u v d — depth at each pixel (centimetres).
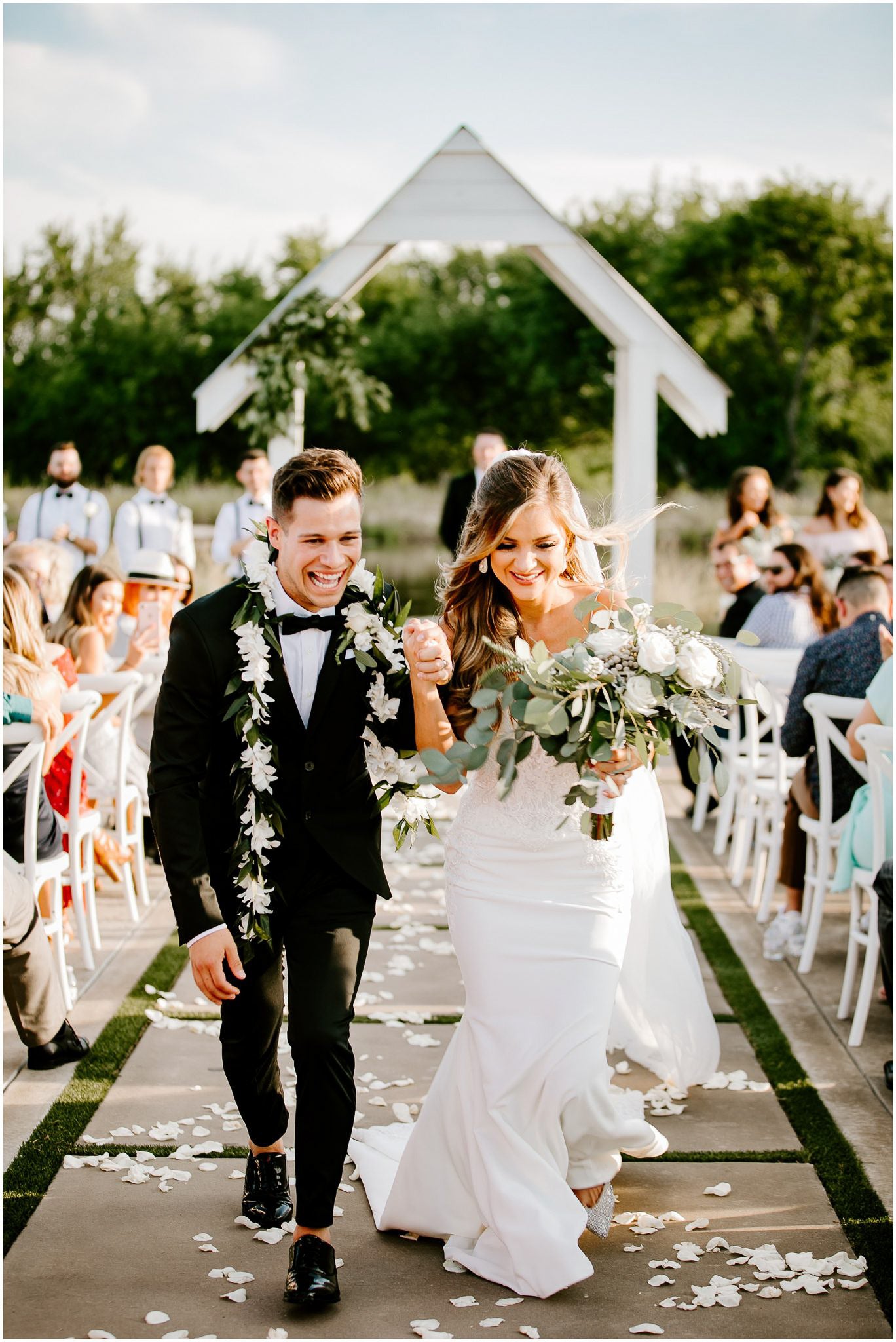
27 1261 293
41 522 880
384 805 290
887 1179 335
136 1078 394
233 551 812
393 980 484
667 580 1938
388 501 2220
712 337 2133
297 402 843
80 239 2236
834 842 494
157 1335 265
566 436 2223
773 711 555
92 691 507
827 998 472
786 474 2108
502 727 292
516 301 2223
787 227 2109
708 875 643
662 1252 301
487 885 295
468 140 798
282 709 278
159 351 2141
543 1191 284
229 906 288
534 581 294
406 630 280
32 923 386
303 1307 275
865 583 508
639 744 275
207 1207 319
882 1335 270
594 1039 287
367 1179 330
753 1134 363
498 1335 267
